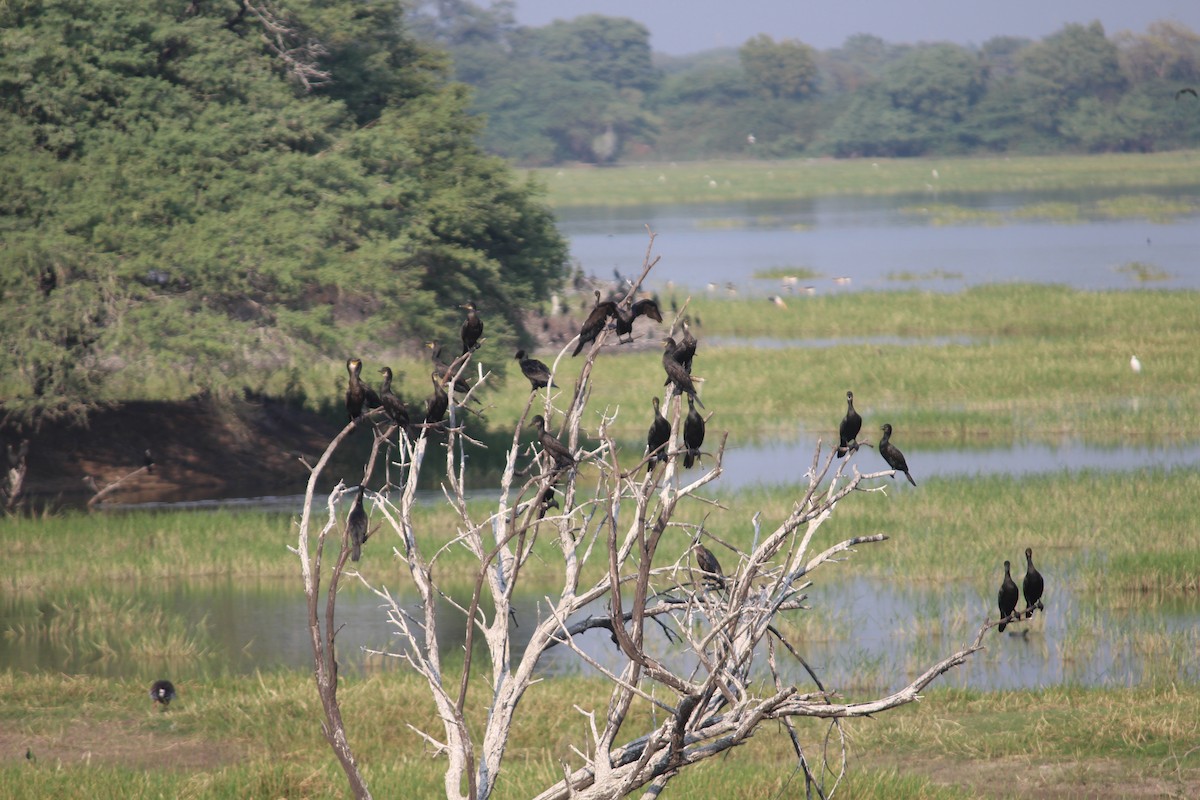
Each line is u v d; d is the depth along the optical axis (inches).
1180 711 1515.7
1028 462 3243.1
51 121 3095.5
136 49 3127.5
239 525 2669.8
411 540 823.1
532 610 2144.4
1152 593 2176.4
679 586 815.7
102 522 2689.5
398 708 1552.7
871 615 2090.3
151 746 1487.5
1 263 2790.4
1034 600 835.4
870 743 1470.2
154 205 2997.0
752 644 746.2
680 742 725.9
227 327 2935.5
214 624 2101.4
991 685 1734.7
